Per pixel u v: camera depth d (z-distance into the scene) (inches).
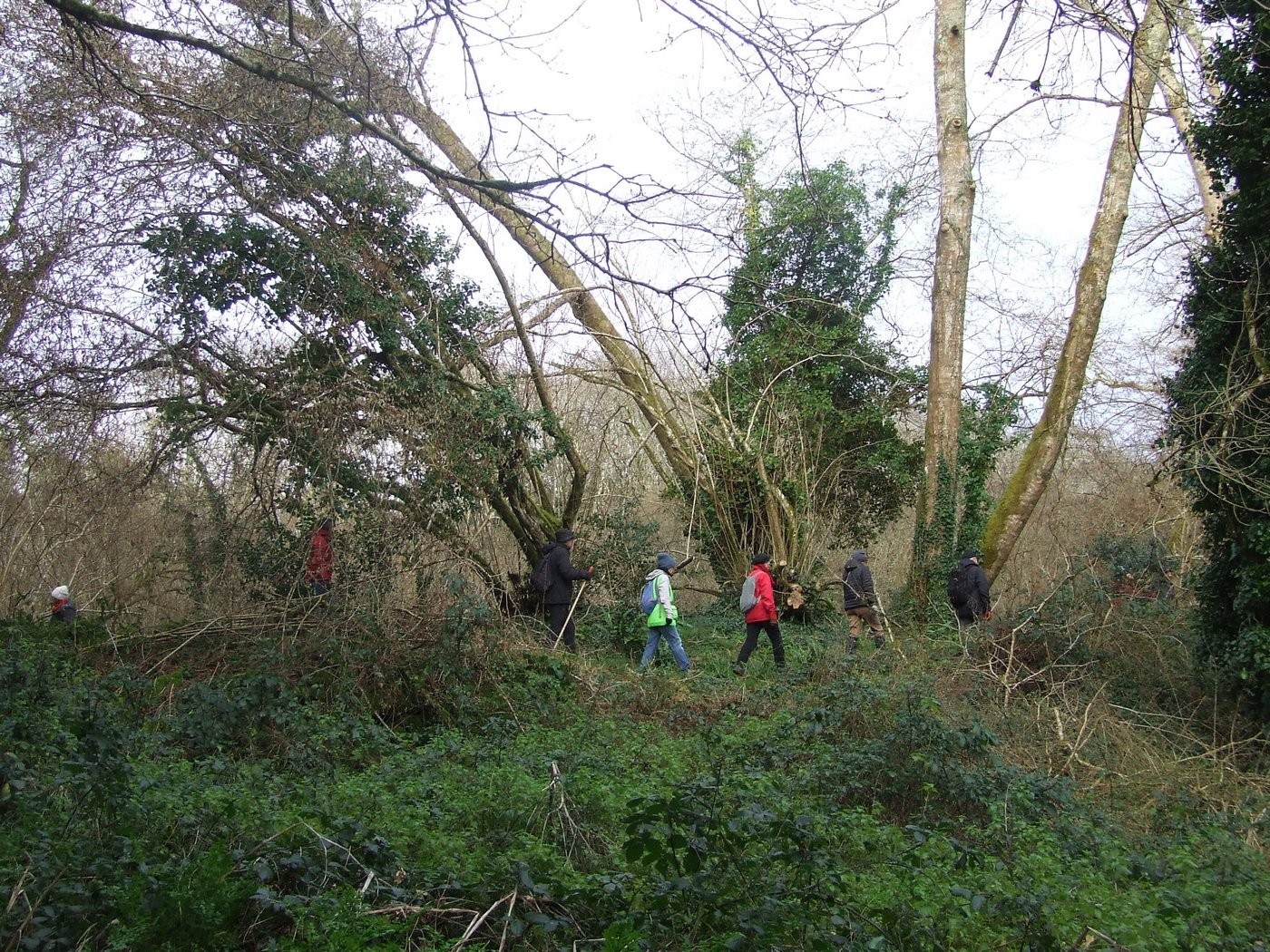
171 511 515.8
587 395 813.9
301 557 481.1
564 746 359.6
